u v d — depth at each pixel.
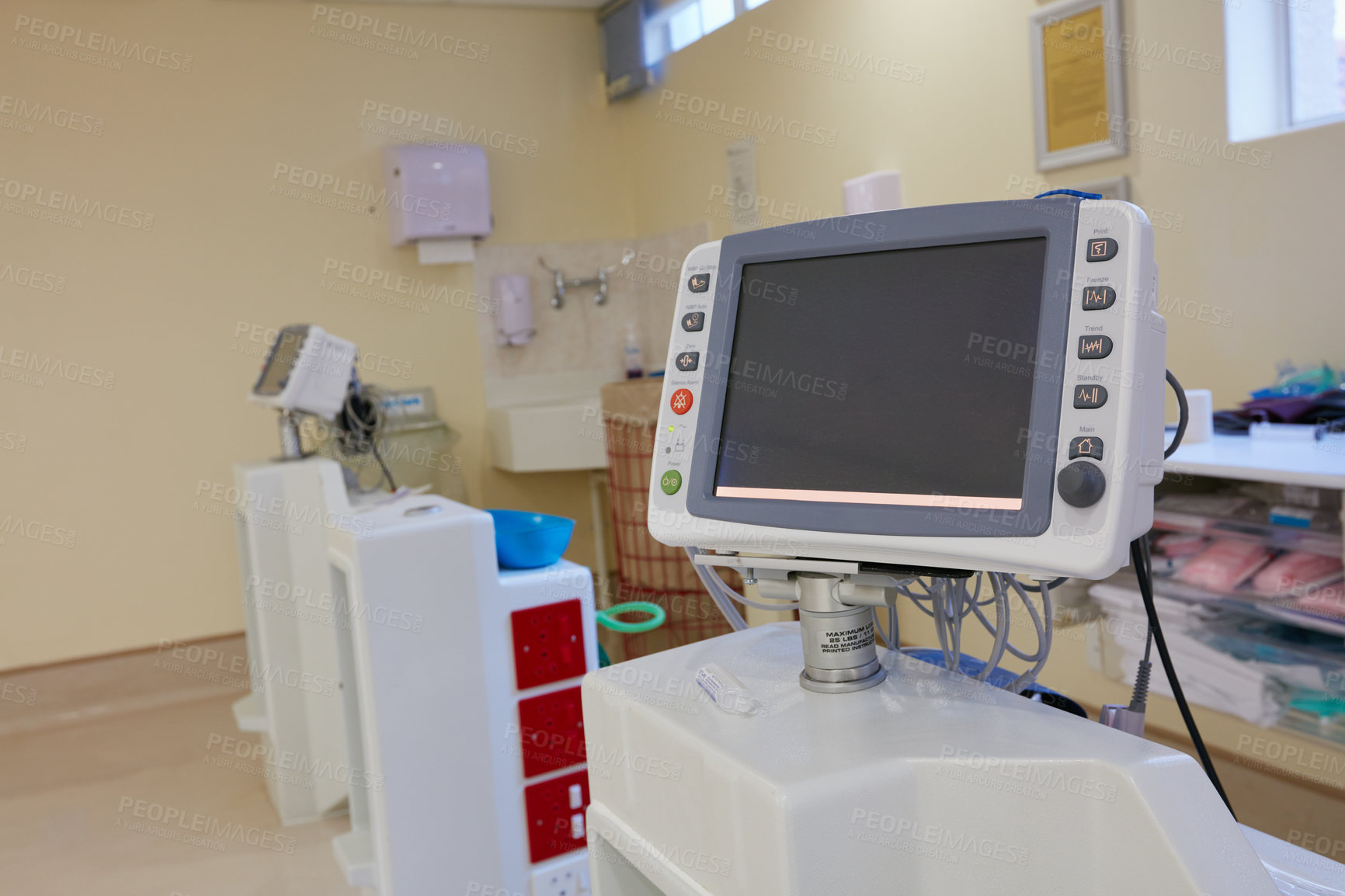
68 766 3.34
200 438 4.04
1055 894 0.63
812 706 0.74
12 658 3.78
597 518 4.54
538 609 1.93
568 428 4.20
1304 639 1.98
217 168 4.03
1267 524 2.02
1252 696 1.98
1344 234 2.10
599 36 4.73
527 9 4.59
